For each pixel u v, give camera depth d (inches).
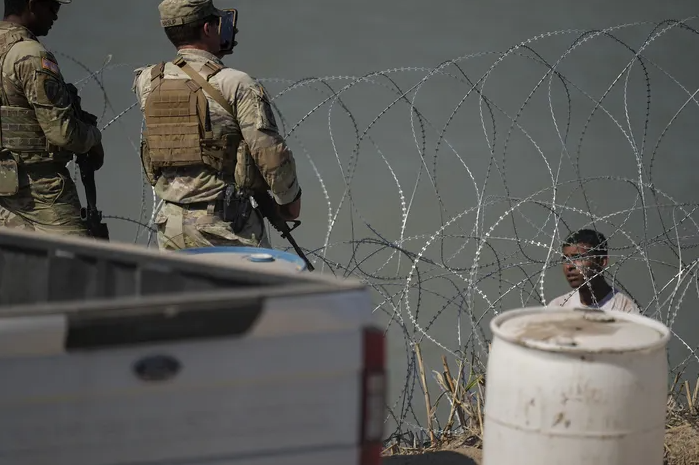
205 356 385.1
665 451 732.7
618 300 827.4
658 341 527.2
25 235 525.7
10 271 528.1
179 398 384.2
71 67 2893.7
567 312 581.9
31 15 834.8
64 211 851.4
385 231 1727.4
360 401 403.9
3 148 825.5
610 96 2701.8
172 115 759.7
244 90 757.3
